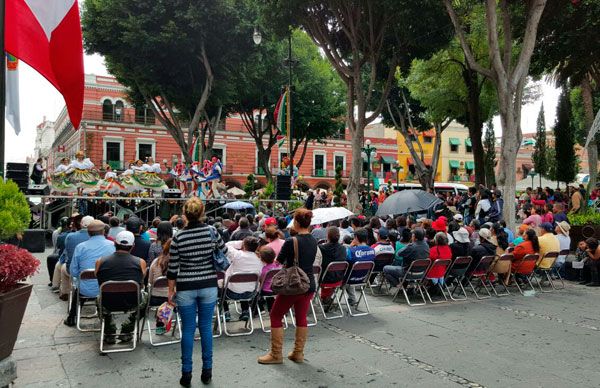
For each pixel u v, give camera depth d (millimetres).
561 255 10656
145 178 19281
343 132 51375
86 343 5867
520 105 12984
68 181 17531
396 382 4711
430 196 11570
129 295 5523
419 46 17422
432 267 8281
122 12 21609
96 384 4582
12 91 5875
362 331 6613
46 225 15977
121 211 17406
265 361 5211
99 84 40875
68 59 5305
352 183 17578
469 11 19500
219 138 45531
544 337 6359
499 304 8484
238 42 23234
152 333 6410
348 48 18922
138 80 23562
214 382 4664
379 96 30203
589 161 18594
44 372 4883
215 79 24406
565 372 5035
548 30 15922
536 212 13922
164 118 24500
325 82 33312
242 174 46250
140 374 4855
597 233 13812
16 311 4137
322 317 7434
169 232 6711
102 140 40625
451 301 8727
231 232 10250
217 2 21406
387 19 16312
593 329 6805
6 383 4027
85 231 7211
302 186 32031
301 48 32719
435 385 4648
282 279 5027
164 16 21578
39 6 5188
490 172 35625
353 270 7582
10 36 5195
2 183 4250
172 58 22938
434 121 27203
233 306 8195
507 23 13453
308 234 5328
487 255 9086
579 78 17016
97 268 5598
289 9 16359
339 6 16891
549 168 38656
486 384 4688
